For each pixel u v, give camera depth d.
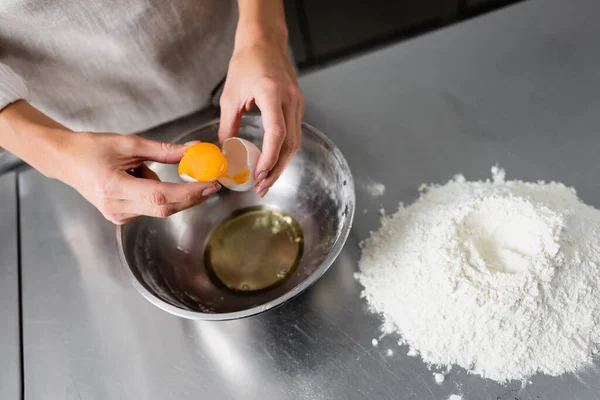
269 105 0.73
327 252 0.80
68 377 0.78
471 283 0.70
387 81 1.03
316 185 0.87
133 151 0.75
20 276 0.91
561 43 1.01
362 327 0.75
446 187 0.86
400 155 0.92
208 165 0.70
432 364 0.70
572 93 0.94
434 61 1.04
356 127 0.97
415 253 0.77
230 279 0.82
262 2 0.87
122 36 0.87
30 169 1.05
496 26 1.06
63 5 0.79
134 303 0.84
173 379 0.75
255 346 0.76
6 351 0.83
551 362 0.68
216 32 0.98
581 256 0.72
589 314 0.69
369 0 1.72
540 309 0.69
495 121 0.93
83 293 0.87
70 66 0.90
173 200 0.69
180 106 1.03
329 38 1.83
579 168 0.85
